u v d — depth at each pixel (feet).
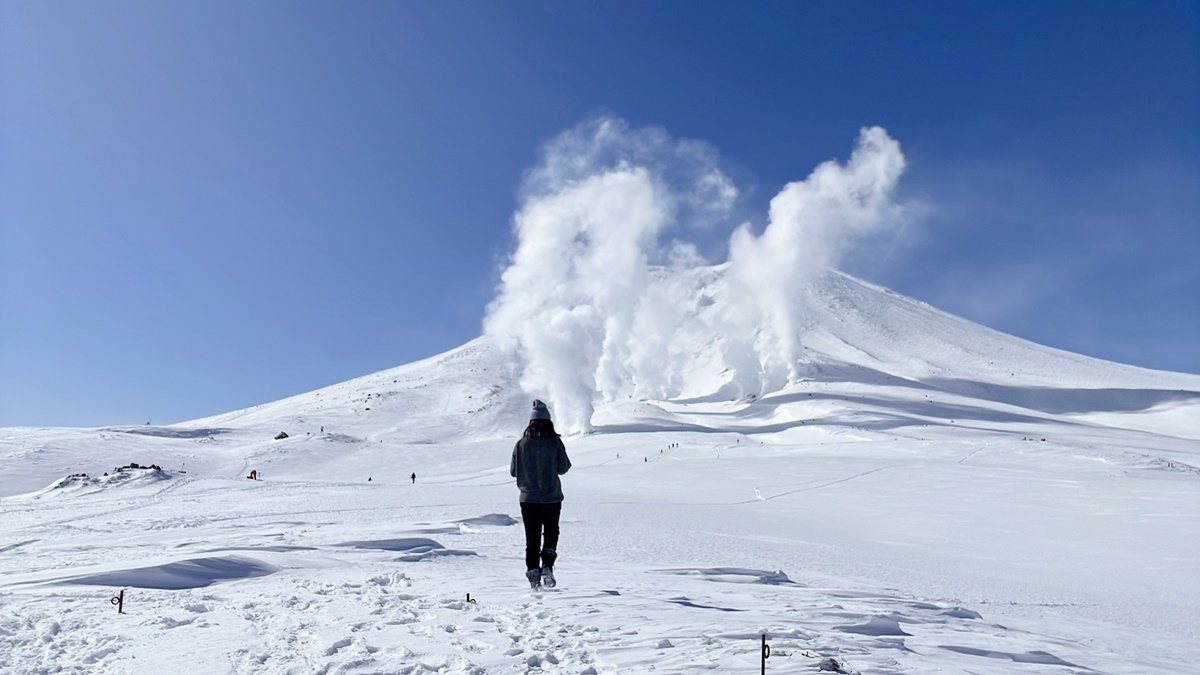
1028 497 192.24
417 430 610.65
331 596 25.09
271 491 199.72
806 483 228.22
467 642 17.03
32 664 15.33
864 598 34.19
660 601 25.08
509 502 154.81
